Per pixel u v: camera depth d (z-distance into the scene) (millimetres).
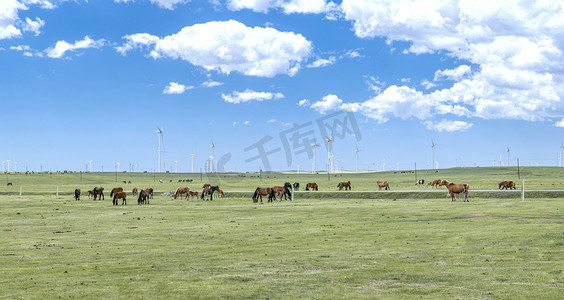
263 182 152875
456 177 183875
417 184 116125
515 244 24312
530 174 199375
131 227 37969
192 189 115500
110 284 17688
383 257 22188
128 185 143875
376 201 61562
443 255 22219
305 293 15898
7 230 36781
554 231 27828
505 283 16594
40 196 91625
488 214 39750
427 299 14883
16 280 18562
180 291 16469
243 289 16578
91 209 57375
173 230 35469
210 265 21266
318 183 137750
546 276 17422
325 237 29734
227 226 37406
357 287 16609
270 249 25578
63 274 19672
